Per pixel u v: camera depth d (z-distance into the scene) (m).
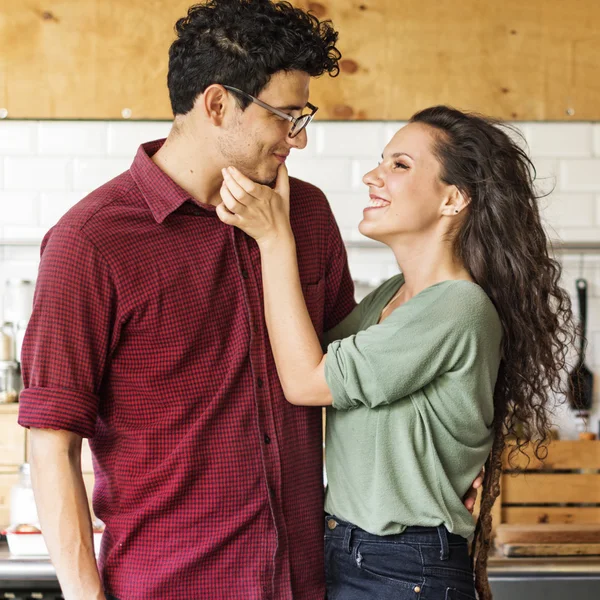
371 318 2.12
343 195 3.85
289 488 1.90
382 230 1.99
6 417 3.33
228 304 1.87
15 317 3.61
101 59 3.80
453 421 1.91
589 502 3.34
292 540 1.90
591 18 3.85
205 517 1.84
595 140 3.86
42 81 3.79
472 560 2.13
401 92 3.85
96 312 1.79
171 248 1.84
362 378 1.86
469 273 2.02
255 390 1.87
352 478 1.93
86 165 3.80
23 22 3.79
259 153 1.87
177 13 3.82
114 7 3.81
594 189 3.86
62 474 1.77
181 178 1.90
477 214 1.98
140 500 1.85
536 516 3.34
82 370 1.79
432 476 1.90
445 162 1.97
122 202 1.85
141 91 3.81
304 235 2.04
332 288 2.15
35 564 2.86
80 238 1.79
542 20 3.85
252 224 1.86
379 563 1.89
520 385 2.08
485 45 3.85
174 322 1.83
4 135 3.79
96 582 1.78
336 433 1.98
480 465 2.02
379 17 3.84
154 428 1.84
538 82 3.85
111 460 1.88
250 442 1.87
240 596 1.85
